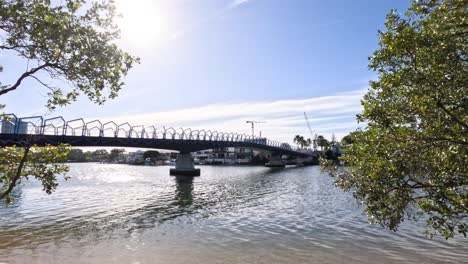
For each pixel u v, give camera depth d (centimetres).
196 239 1969
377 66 823
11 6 681
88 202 3675
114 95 853
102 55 779
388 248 1725
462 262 1492
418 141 773
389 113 802
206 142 9450
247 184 6397
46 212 2998
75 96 856
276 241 1902
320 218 2623
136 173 11369
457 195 767
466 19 691
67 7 746
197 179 7994
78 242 1925
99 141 6022
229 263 1512
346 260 1537
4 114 915
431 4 746
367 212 938
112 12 789
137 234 2122
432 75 707
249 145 12694
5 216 2781
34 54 728
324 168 1100
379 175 830
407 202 841
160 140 7581
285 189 5297
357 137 957
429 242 1816
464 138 716
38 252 1725
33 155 861
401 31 730
